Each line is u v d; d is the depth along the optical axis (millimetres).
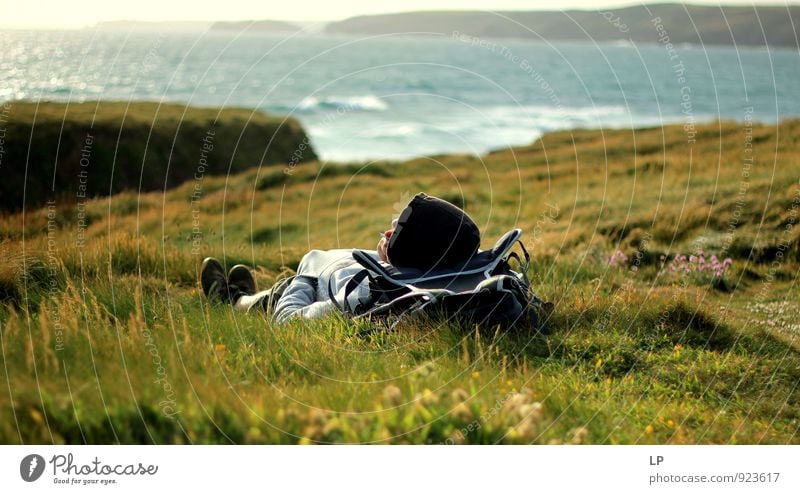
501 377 3014
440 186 23219
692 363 3719
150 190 27438
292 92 71500
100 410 2395
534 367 3455
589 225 10523
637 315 4398
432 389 2727
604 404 3004
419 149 39656
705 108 67750
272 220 16766
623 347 3881
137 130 29484
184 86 67812
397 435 2430
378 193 22500
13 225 9125
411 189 22953
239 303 4699
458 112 58781
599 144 26641
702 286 6699
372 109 57594
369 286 3932
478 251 4148
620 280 6531
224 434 2346
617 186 15727
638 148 22672
